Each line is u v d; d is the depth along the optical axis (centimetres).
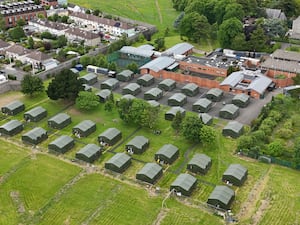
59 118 12419
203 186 9844
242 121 12912
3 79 15062
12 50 17400
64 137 11381
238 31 18888
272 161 10756
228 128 11962
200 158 10519
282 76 15850
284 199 9419
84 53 17962
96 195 9481
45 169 10400
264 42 18538
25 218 8738
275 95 14800
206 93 14838
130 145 11062
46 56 16775
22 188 9675
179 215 8888
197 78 15525
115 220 8738
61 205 9150
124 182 9944
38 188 9688
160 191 9631
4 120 12775
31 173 10231
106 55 18200
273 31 19950
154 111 12256
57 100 14125
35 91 14062
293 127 12425
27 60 16850
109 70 16288
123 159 10431
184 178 9700
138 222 8694
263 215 8912
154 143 11656
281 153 10850
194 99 14425
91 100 13188
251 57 18188
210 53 18538
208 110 13562
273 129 12312
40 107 13062
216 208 9044
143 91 14950
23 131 12144
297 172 10400
